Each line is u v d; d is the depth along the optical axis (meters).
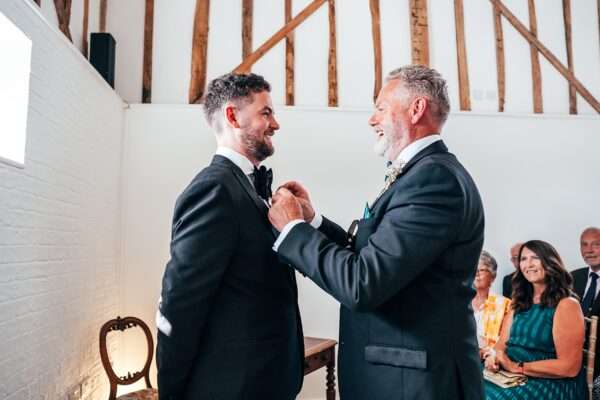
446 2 4.73
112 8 4.39
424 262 1.34
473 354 1.44
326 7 4.61
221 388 1.43
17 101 2.25
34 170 2.40
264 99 1.66
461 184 1.40
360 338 1.49
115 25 4.38
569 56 4.80
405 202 1.39
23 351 2.29
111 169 3.84
